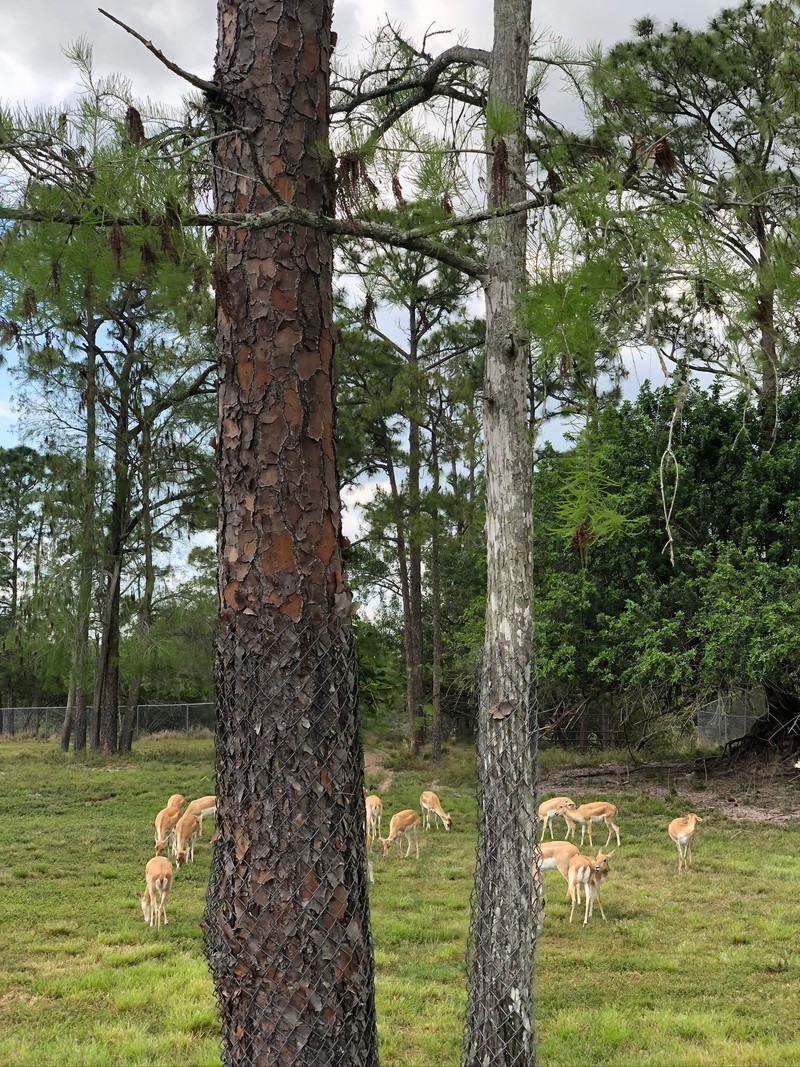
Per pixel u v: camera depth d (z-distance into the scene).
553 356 4.10
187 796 20.72
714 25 16.95
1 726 40.22
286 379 3.79
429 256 5.53
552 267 3.96
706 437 20.30
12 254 3.78
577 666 20.53
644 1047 7.00
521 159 5.24
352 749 3.72
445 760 25.98
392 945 9.85
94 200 3.61
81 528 27.55
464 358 26.09
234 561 3.73
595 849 14.90
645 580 19.62
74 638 27.95
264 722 3.59
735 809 18.34
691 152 11.70
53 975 8.63
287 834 3.52
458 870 13.48
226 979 3.55
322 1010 3.45
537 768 5.54
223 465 3.85
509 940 5.23
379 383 25.81
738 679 19.05
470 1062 5.21
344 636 3.75
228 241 3.87
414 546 25.83
